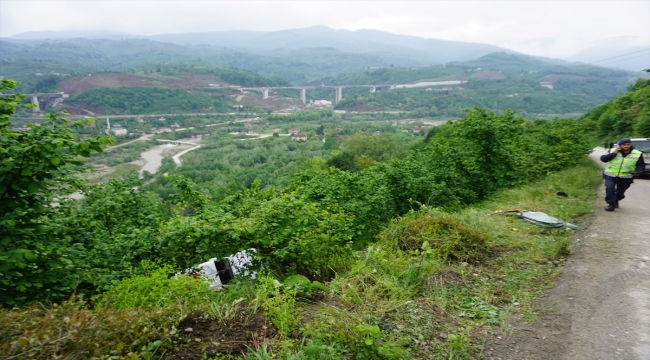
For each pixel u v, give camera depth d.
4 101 4.18
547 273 4.41
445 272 4.36
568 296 3.79
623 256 4.79
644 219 6.71
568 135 17.33
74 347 2.28
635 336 3.04
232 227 4.45
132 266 4.70
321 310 3.34
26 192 3.68
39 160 3.49
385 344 2.85
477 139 10.66
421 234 5.27
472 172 10.49
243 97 193.12
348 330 2.85
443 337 3.11
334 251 4.98
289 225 4.90
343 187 9.23
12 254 3.35
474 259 4.80
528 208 7.50
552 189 9.86
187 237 4.55
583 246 5.26
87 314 2.49
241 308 3.22
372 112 172.62
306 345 2.79
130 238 5.25
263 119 152.12
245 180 51.56
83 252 4.50
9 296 3.55
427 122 141.62
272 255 4.68
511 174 10.61
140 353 2.42
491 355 2.90
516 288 4.04
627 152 7.36
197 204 7.21
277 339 2.81
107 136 3.83
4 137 3.44
